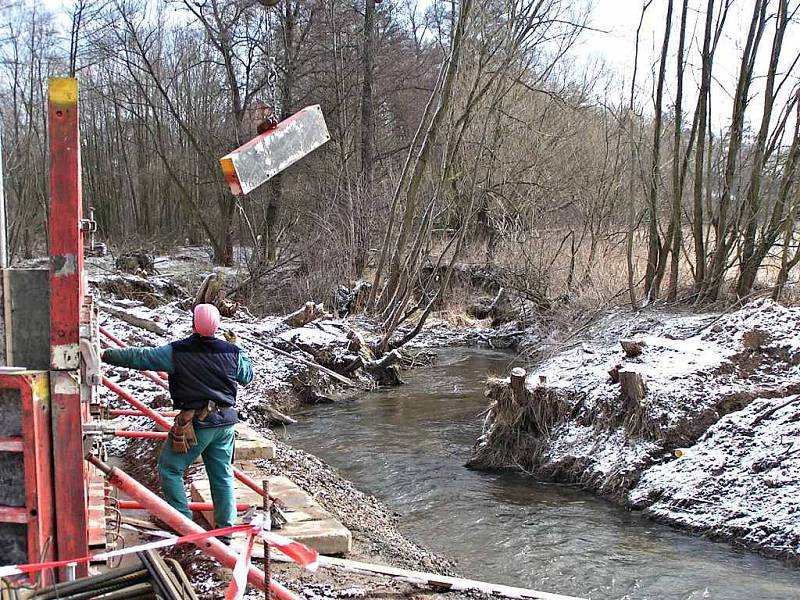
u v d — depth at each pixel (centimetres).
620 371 1087
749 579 717
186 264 3419
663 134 2234
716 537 831
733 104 1780
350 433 1288
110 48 3566
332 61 3347
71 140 351
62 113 350
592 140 2492
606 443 1059
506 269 2417
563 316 2017
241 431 971
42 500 353
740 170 1809
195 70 4397
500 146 2247
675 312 1734
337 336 1784
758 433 961
